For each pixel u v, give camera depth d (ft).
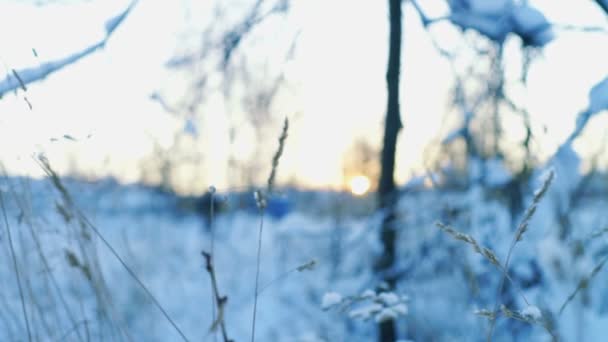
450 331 8.80
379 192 11.16
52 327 5.40
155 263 14.24
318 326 10.78
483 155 11.05
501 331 8.75
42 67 6.23
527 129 10.14
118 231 14.23
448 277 9.98
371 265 10.74
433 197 11.03
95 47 7.27
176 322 11.29
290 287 13.28
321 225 14.29
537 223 9.62
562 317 8.45
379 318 5.80
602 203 9.78
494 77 10.68
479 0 8.99
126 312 9.56
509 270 9.42
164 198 21.29
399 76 11.06
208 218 20.67
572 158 9.41
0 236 5.44
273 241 16.85
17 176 5.36
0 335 5.66
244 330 11.53
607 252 8.50
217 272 15.17
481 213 10.46
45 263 5.38
